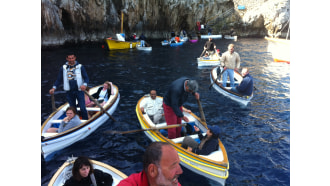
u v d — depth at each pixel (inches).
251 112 252.8
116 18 834.2
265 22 1227.9
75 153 173.8
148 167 32.3
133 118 234.2
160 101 220.4
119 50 711.1
